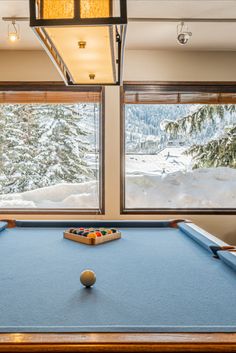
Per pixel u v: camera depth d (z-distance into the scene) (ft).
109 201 12.17
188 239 7.67
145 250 6.64
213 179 12.90
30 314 3.62
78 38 5.16
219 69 12.35
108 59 6.13
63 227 9.07
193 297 4.15
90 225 9.09
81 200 12.66
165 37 11.02
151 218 12.21
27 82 12.13
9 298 4.10
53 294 4.24
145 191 12.80
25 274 5.09
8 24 9.86
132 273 5.16
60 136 12.73
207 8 9.07
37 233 8.29
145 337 3.05
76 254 6.32
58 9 4.48
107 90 12.12
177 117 12.87
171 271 5.27
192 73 12.32
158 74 12.25
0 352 2.92
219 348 2.94
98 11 4.50
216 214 12.30
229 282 4.74
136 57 12.19
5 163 12.65
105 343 2.96
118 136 12.14
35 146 12.72
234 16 9.57
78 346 2.93
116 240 7.57
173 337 3.05
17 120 12.67
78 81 7.61
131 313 3.65
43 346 2.93
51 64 12.16
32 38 10.98
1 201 12.62
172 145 12.91
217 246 6.26
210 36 10.94
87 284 4.48
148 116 12.82
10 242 7.31
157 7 8.97
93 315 3.59
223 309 3.78
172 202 12.82
